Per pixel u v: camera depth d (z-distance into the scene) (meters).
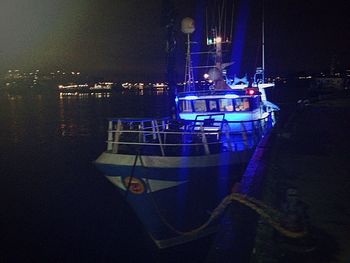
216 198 10.71
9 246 12.20
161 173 10.05
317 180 8.70
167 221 10.47
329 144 13.55
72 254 11.43
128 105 124.25
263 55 18.11
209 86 14.83
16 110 120.44
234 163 10.82
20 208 16.67
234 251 5.27
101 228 13.49
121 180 10.56
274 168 9.78
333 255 5.01
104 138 47.94
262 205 6.07
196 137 11.34
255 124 13.70
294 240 5.30
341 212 6.63
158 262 10.72
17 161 31.09
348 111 26.03
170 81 16.47
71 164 28.73
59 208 16.36
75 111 106.75
